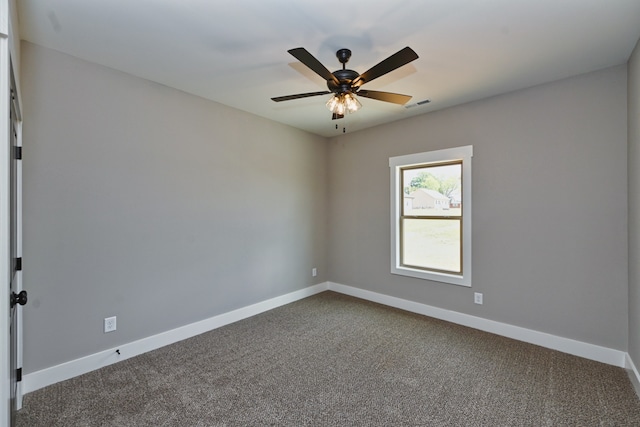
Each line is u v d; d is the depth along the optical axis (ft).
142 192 9.07
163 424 6.07
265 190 12.80
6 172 3.87
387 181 13.44
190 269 10.27
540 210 9.44
